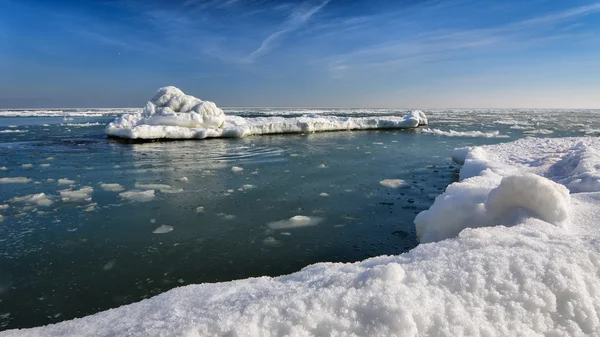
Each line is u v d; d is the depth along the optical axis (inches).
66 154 456.8
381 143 592.4
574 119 1445.6
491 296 60.4
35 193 273.3
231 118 747.4
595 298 60.5
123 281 145.0
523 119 1449.3
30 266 157.2
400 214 223.3
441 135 737.0
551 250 71.3
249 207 238.7
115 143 567.2
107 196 264.8
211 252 170.2
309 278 77.9
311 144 579.5
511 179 116.8
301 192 274.8
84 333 64.1
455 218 139.0
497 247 74.9
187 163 399.5
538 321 56.3
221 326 54.1
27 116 1550.2
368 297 58.9
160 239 185.6
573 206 121.6
